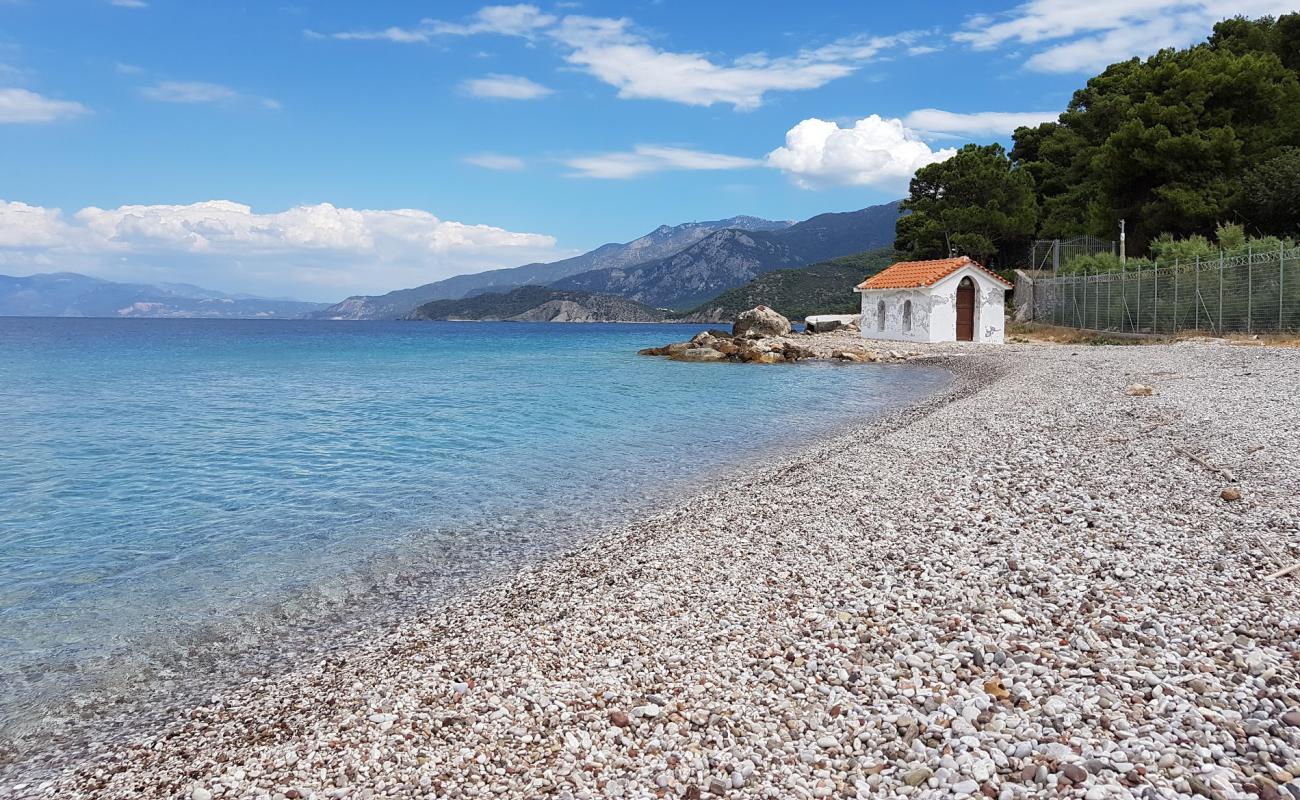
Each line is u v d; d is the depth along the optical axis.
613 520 11.97
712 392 30.25
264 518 12.51
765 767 4.61
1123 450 12.97
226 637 7.95
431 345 85.88
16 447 19.56
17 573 9.95
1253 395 17.59
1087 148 62.09
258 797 4.88
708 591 8.02
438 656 7.05
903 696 5.24
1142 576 6.97
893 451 14.90
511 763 4.99
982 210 67.31
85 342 95.19
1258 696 4.67
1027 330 52.94
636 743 5.09
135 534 11.68
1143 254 51.91
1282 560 7.04
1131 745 4.24
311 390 34.00
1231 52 54.91
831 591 7.61
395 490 14.34
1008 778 4.13
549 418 23.67
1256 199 43.78
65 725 6.25
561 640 7.07
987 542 8.59
